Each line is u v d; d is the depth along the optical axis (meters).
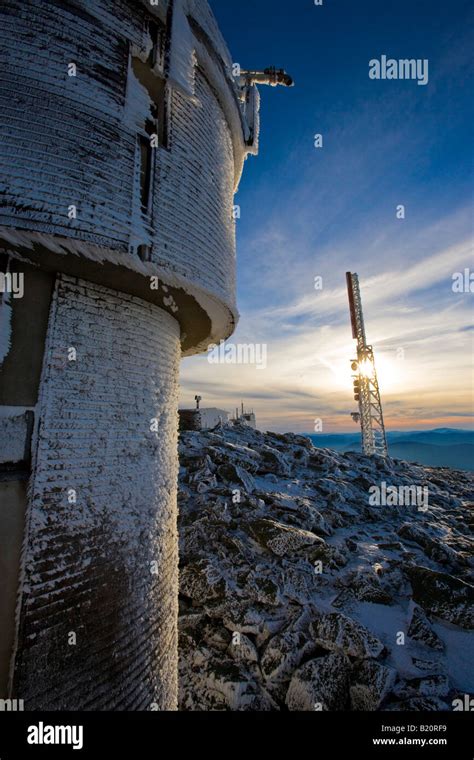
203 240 3.73
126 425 3.23
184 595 6.31
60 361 2.78
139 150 3.20
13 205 2.36
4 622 2.26
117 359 3.24
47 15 2.83
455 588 6.30
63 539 2.60
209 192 4.01
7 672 2.23
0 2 2.68
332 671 4.90
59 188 2.57
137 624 3.10
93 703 2.64
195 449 12.23
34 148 2.55
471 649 5.39
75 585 2.63
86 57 2.95
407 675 4.97
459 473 22.61
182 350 6.20
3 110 2.51
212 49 4.29
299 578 6.57
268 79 6.04
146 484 3.38
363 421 24.61
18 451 2.46
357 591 6.54
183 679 5.06
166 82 3.47
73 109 2.79
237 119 4.97
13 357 2.54
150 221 3.11
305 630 5.70
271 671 5.02
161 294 3.56
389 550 8.47
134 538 3.16
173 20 3.52
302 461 14.36
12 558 2.35
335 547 7.92
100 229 2.69
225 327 4.86
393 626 5.84
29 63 2.67
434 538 9.02
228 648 5.46
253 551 7.29
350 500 11.62
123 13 3.29
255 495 9.58
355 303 26.08
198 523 7.86
